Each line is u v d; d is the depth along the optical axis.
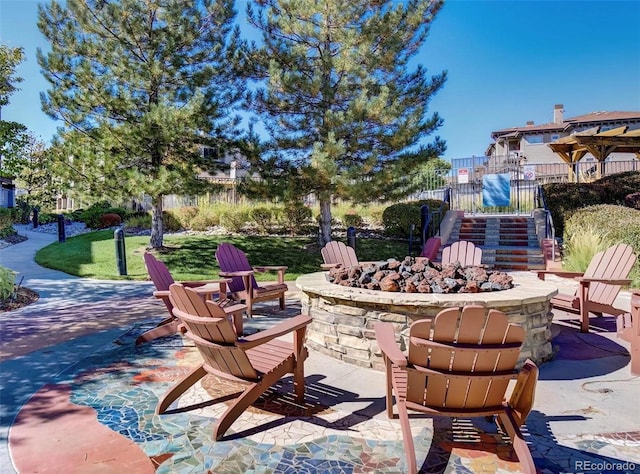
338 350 4.01
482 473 2.18
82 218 19.06
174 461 2.32
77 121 10.38
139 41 10.66
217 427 2.55
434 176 17.05
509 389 3.28
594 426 2.66
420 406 2.37
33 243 15.43
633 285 7.21
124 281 9.12
